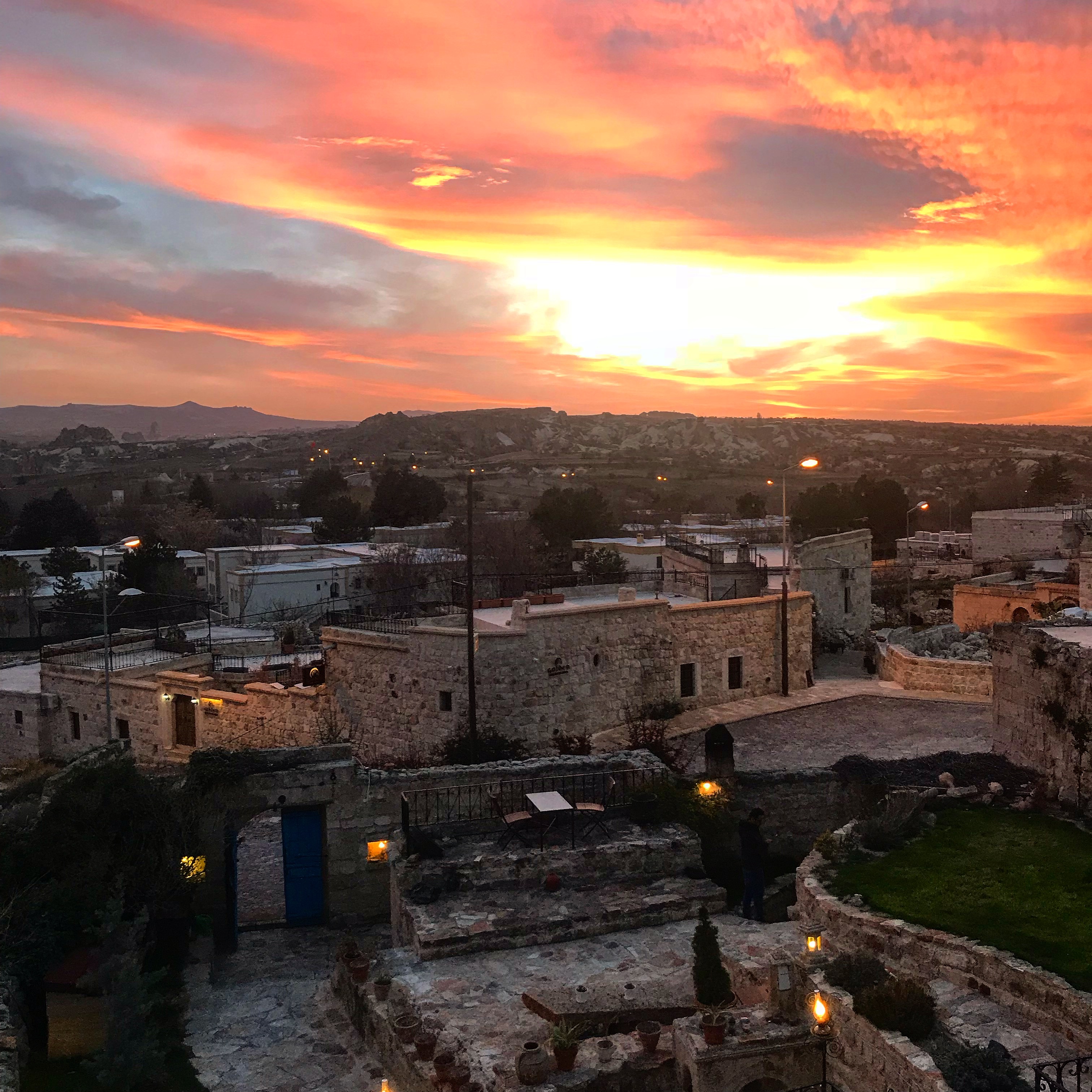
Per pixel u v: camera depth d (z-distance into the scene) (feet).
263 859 101.76
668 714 131.03
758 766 103.60
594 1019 53.88
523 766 86.48
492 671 119.14
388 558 257.14
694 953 52.24
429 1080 49.08
